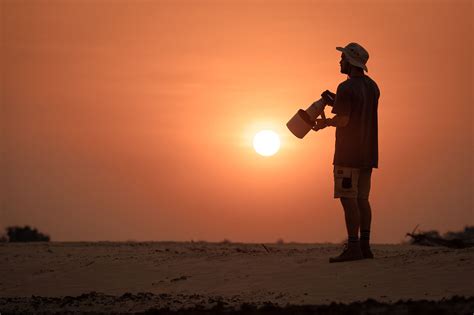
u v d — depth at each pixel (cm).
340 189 1814
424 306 1348
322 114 1873
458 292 1496
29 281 1958
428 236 2480
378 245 2431
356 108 1808
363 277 1653
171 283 1798
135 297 1619
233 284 1723
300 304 1507
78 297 1642
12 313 1536
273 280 1716
